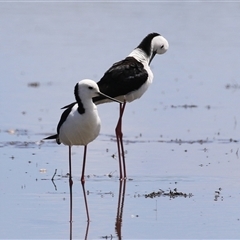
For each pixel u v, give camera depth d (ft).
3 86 79.05
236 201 40.09
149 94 75.20
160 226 36.29
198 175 45.55
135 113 65.92
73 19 137.49
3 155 50.34
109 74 48.03
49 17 139.85
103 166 47.78
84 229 35.86
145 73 48.60
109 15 142.51
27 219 37.19
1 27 126.31
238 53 101.24
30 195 41.27
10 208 38.86
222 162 48.65
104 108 68.08
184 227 36.09
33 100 71.46
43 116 64.13
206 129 59.26
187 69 90.02
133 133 57.88
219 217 37.47
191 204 39.63
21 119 62.80
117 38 114.01
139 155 50.72
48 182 43.93
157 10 148.87
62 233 35.29
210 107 68.64
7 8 151.84
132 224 36.52
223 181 44.14
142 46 50.14
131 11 148.15
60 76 84.99
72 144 42.27
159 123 61.67
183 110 67.15
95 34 118.83
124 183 44.06
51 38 115.24
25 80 82.64
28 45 108.47
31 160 49.06
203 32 121.19
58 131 42.37
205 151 51.78
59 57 97.81
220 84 80.69
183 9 150.00
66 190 42.45
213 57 98.12
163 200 40.45
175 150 52.13
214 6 154.51
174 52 102.27
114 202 40.16
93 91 40.78
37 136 56.49
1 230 35.60
